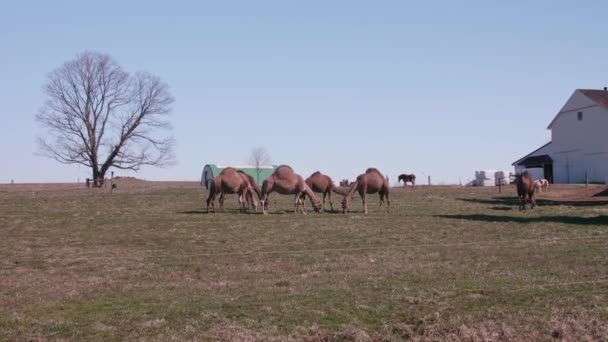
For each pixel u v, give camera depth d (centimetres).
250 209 3378
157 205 3641
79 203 3766
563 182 6606
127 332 1129
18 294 1427
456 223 2742
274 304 1300
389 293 1388
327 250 2081
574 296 1341
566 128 6600
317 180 3253
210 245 2208
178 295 1407
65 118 7131
